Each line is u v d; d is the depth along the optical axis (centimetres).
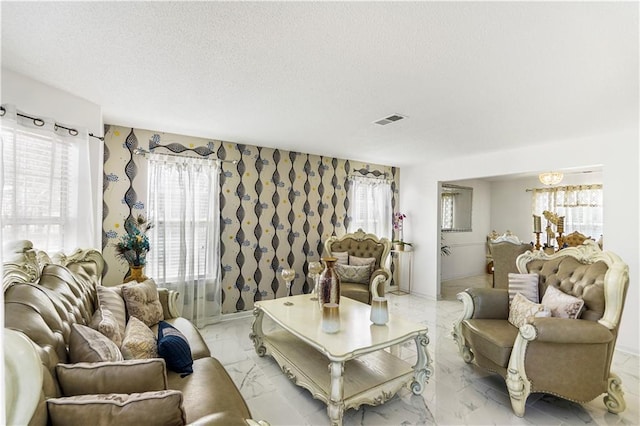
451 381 253
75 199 242
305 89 230
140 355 162
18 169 203
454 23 151
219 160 383
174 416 98
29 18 151
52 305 136
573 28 153
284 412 213
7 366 72
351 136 357
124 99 254
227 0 138
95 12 147
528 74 202
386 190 543
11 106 192
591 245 250
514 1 135
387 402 224
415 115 282
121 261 331
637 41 163
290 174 445
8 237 190
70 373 107
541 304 242
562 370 206
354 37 165
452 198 670
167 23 155
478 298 272
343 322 245
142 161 343
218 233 383
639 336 302
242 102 258
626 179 316
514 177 673
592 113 270
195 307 369
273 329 360
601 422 204
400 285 566
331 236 474
